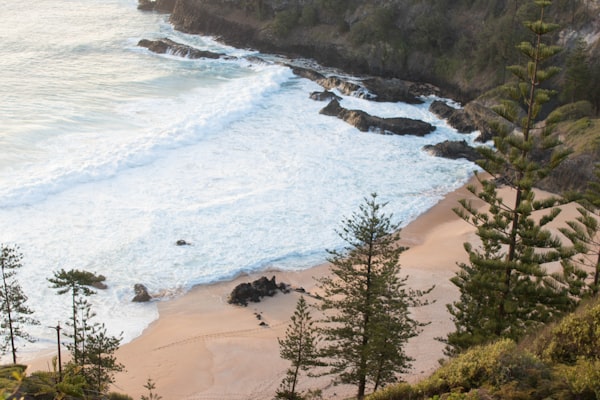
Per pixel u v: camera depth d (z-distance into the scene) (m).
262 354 35.78
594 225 32.38
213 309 39.78
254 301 40.41
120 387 32.69
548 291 28.55
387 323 29.61
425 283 42.31
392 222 50.84
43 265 42.09
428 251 46.94
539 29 27.94
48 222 46.88
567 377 18.05
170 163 58.00
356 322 30.62
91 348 31.36
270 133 66.38
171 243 45.91
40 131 60.56
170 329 37.66
